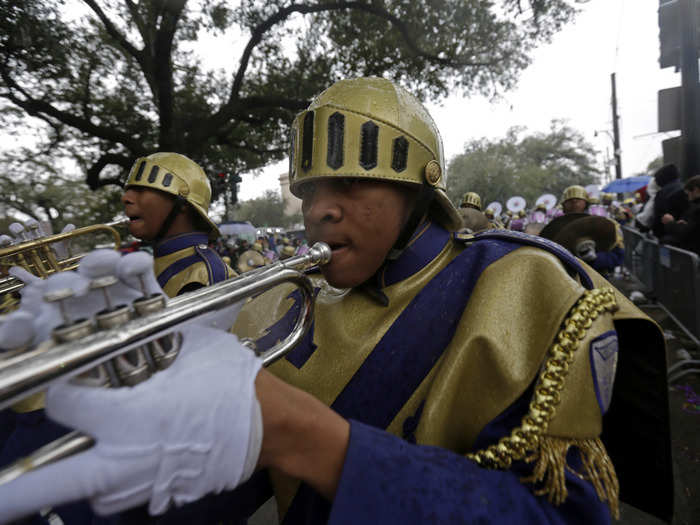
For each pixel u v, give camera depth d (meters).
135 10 7.08
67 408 0.34
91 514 1.10
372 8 7.88
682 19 4.95
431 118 0.76
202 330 0.45
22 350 0.35
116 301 0.41
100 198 13.66
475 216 4.18
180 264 1.81
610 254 3.65
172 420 0.35
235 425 0.38
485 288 0.65
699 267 3.42
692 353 3.63
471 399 0.59
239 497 0.84
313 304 0.71
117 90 9.16
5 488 0.31
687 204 4.74
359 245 0.68
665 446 0.77
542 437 0.53
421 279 0.74
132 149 8.58
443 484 0.46
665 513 0.78
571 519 0.52
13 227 1.44
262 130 11.00
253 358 0.43
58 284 0.36
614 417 0.83
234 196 11.20
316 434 0.44
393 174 0.65
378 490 0.43
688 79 4.96
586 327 0.57
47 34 6.43
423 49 8.77
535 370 0.56
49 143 9.89
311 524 0.58
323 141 0.65
